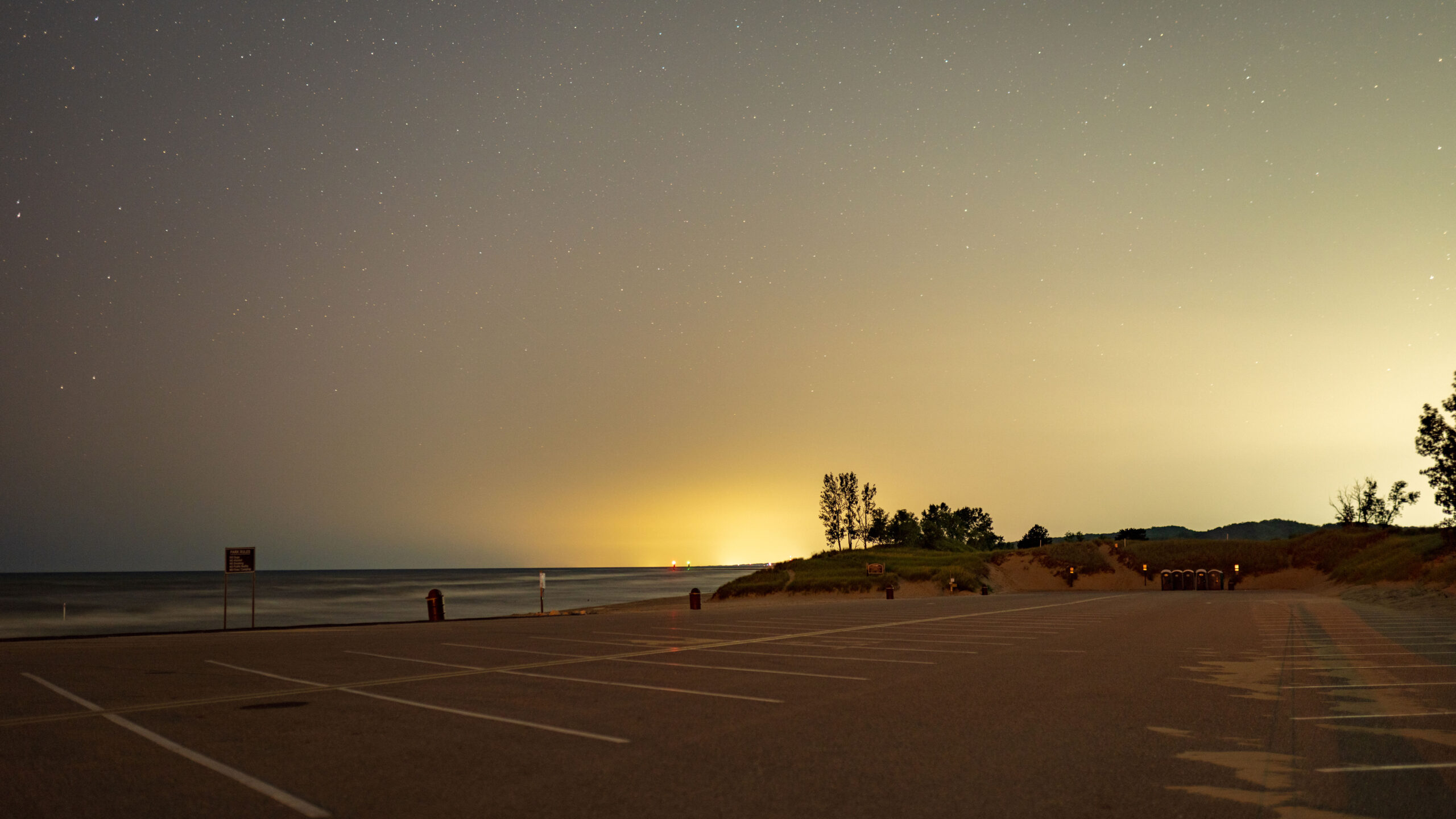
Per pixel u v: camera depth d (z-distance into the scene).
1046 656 15.84
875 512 147.75
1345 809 5.98
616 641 19.19
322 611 66.81
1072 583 87.88
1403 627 23.30
